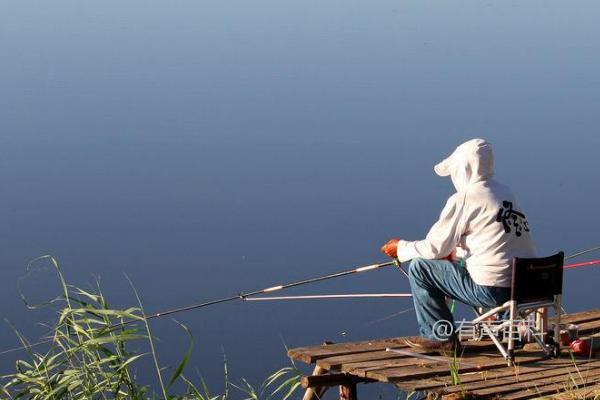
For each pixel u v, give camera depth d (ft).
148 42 538.06
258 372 112.37
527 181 259.39
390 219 218.59
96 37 555.28
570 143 302.45
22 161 297.53
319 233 209.36
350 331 134.62
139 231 216.33
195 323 144.56
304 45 515.09
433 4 644.27
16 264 181.98
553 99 377.30
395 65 458.91
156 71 462.60
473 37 526.98
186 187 262.88
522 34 532.32
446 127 330.95
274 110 372.17
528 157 287.07
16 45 529.45
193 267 186.60
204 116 366.43
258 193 251.80
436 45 503.61
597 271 164.14
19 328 120.88
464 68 447.01
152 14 632.79
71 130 344.69
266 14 621.31
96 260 191.11
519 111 357.20
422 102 377.09
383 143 309.01
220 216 229.45
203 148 313.12
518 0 651.25
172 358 121.70
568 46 497.87
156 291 170.09
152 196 252.62
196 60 486.38
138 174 279.28
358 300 152.15
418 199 236.02
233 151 307.17
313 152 301.02
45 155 305.53
